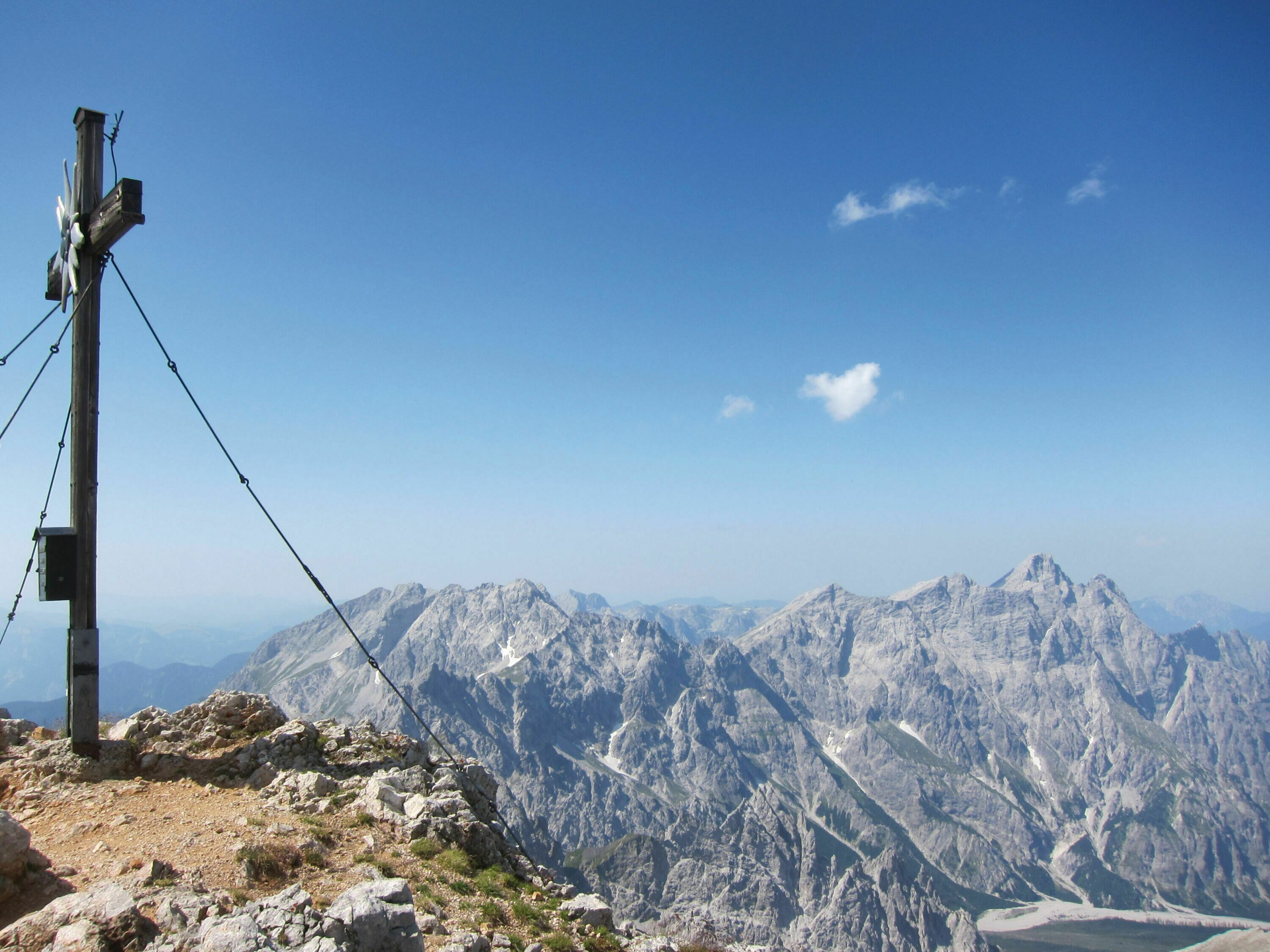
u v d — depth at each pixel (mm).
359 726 36406
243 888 19312
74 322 28156
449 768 34594
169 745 30531
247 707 34562
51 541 27312
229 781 28141
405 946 16422
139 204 25562
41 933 14984
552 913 23875
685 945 28766
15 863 17859
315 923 15641
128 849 20891
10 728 30000
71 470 28281
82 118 29125
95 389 28406
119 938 14992
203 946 14438
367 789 27562
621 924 27109
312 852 22328
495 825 32625
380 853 23734
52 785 26016
